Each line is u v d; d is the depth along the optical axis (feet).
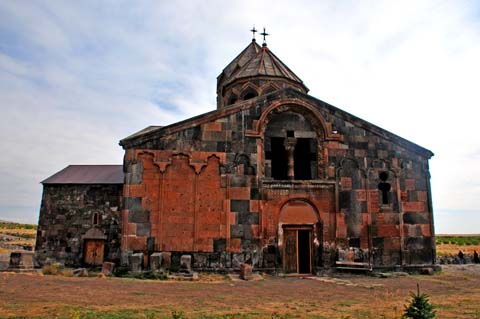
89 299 35.19
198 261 58.90
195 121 62.44
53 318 27.53
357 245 63.52
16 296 35.12
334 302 38.01
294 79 84.74
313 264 62.49
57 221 78.74
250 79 82.48
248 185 62.03
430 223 66.80
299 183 63.87
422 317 27.22
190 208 60.13
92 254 77.46
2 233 185.47
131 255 56.75
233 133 63.21
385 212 65.36
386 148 67.51
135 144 60.85
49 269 54.75
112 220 77.97
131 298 36.68
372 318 30.71
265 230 61.67
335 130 66.64
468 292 45.34
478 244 208.95
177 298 37.96
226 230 60.23
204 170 61.52
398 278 58.08
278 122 66.64
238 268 59.47
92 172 84.94
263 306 35.24
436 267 65.10
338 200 64.39
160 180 60.34
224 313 31.55
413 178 67.72
